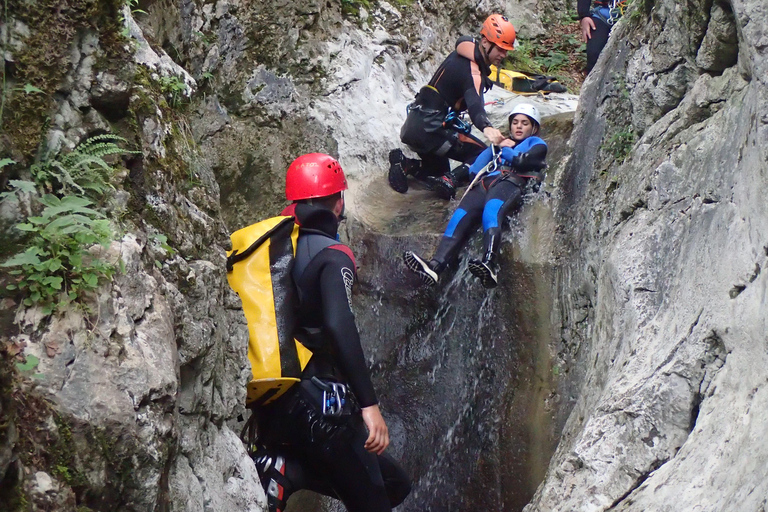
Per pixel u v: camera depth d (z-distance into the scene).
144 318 1.92
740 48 2.71
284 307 2.56
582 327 3.66
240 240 2.67
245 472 2.36
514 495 3.74
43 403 1.66
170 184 2.31
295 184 2.81
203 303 2.29
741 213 2.41
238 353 2.46
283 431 2.63
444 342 4.16
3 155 1.79
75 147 1.99
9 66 1.88
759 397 2.07
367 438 2.60
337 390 2.58
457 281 4.17
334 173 2.85
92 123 2.06
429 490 4.02
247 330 2.53
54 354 1.71
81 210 1.80
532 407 3.77
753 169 2.34
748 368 2.19
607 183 3.64
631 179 3.35
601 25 6.28
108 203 2.01
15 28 1.89
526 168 4.19
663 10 3.33
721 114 2.86
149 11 3.61
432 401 4.14
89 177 1.95
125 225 2.03
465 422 4.00
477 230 4.24
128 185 2.13
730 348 2.32
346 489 2.68
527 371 3.84
